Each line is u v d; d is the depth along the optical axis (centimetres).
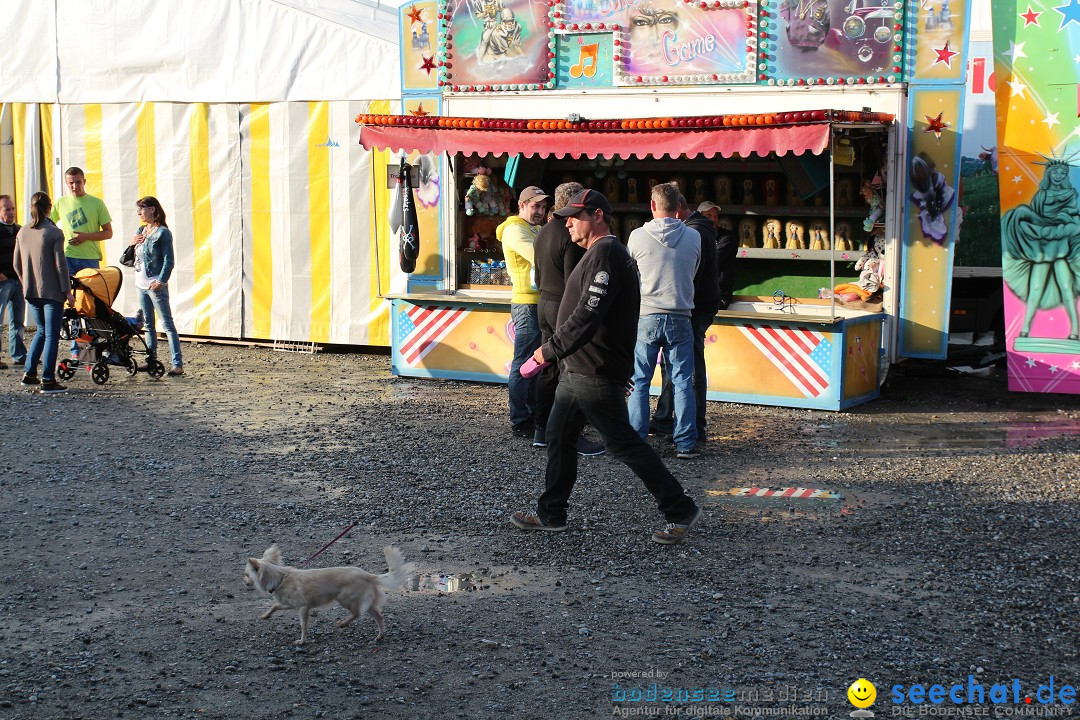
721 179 1041
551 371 779
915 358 1032
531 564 560
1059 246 959
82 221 1143
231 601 508
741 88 984
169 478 713
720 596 515
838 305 998
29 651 451
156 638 465
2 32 1316
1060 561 566
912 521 632
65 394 988
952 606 505
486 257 1108
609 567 556
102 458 762
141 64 1253
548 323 765
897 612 498
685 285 753
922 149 958
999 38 966
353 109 1161
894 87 945
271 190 1212
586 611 498
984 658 451
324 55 1166
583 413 589
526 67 1052
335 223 1190
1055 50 948
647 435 774
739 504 666
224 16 1207
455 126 987
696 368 811
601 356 574
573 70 1038
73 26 1282
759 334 951
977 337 1234
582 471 736
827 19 955
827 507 660
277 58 1187
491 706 409
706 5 981
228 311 1255
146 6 1245
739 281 1065
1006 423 897
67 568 548
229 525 618
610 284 559
